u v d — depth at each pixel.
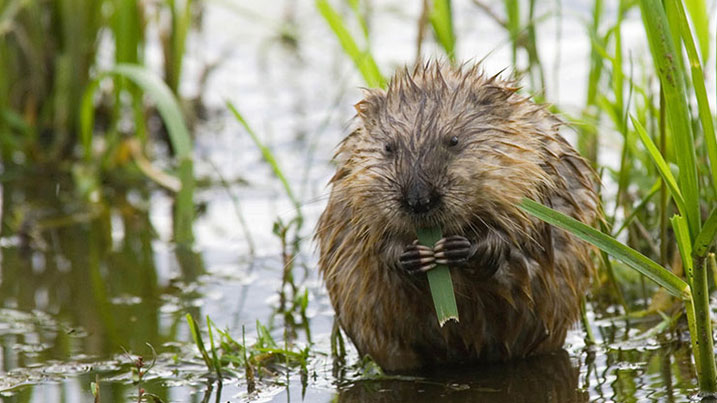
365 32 10.05
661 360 7.26
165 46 12.99
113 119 12.27
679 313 7.68
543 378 7.13
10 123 12.73
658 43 5.94
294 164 12.49
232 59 15.93
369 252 7.17
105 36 14.13
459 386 7.09
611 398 6.64
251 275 9.68
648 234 8.69
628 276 8.74
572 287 7.43
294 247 10.12
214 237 10.73
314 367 7.55
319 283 9.36
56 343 8.23
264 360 7.60
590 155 9.76
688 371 6.99
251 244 10.38
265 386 7.19
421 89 7.29
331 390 7.10
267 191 11.85
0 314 8.91
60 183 12.27
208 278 9.64
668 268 8.48
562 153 7.45
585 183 7.57
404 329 7.39
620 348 7.58
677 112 5.95
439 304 6.57
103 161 12.31
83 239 10.83
